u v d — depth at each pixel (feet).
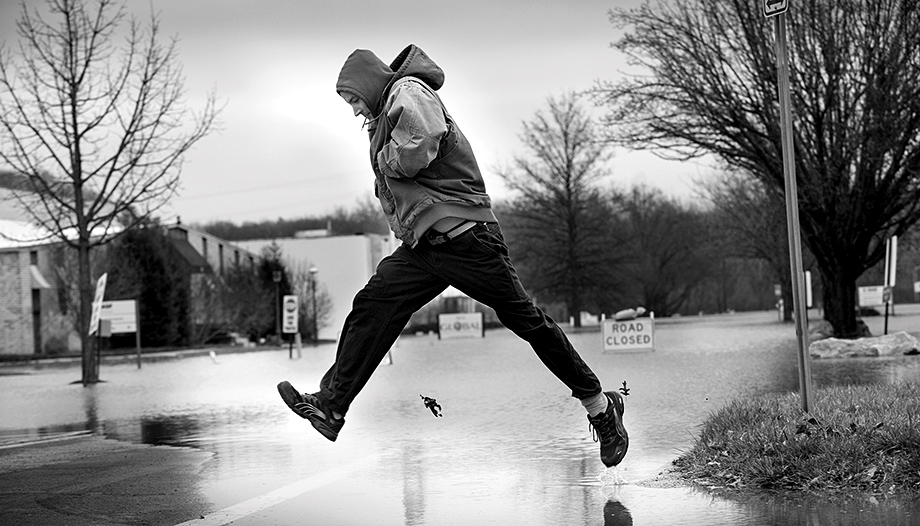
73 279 145.28
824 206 73.61
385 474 23.61
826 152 72.69
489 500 19.66
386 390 49.62
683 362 59.41
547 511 18.26
